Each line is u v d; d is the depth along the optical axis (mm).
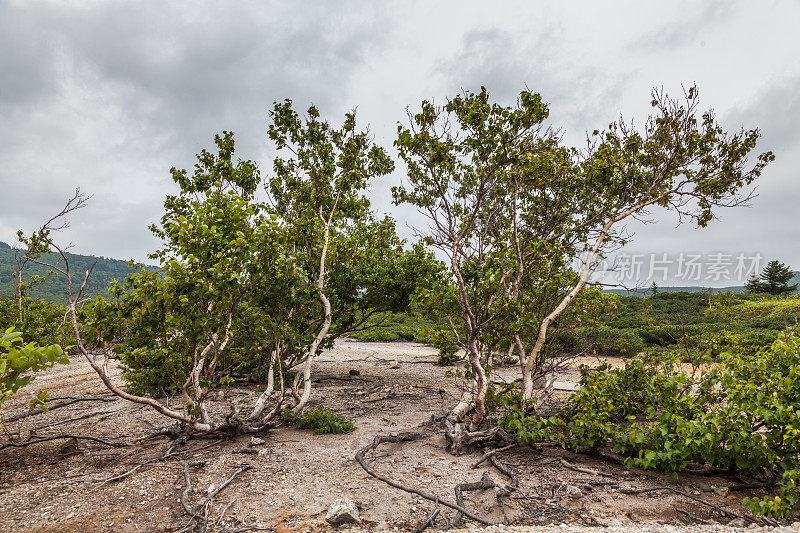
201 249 6602
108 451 6977
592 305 10070
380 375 15375
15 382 4863
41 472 5984
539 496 5273
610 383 7305
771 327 21891
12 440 6613
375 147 11914
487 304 7988
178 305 6598
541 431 6438
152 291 6555
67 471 6008
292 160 11672
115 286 6461
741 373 6301
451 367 17219
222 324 7375
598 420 6547
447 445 7160
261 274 7449
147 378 8023
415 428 8305
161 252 6695
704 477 5871
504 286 8484
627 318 27188
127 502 4941
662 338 20328
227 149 10516
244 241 6629
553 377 9586
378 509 4840
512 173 8586
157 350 6711
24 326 16188
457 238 7570
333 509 4578
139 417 9281
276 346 8539
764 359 6285
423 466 6238
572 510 4910
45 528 4305
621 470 6184
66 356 5254
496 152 7801
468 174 9680
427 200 8180
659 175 9367
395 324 34969
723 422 5441
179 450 6926
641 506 5008
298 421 8344
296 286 8805
